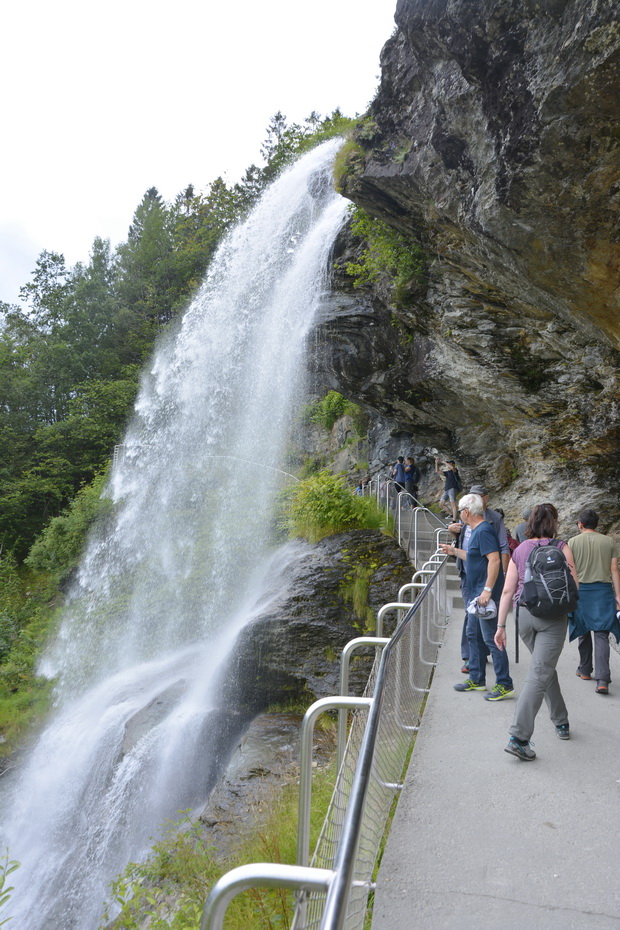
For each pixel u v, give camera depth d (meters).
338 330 16.80
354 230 12.45
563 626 4.53
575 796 3.97
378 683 3.20
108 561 23.47
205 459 25.72
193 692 12.45
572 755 4.61
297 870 1.65
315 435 29.83
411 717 5.21
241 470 25.41
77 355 37.94
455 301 11.90
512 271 8.77
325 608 11.66
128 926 4.66
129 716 12.77
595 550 6.39
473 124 7.46
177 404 26.81
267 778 7.83
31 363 38.50
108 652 18.17
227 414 25.55
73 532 24.92
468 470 18.14
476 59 6.70
